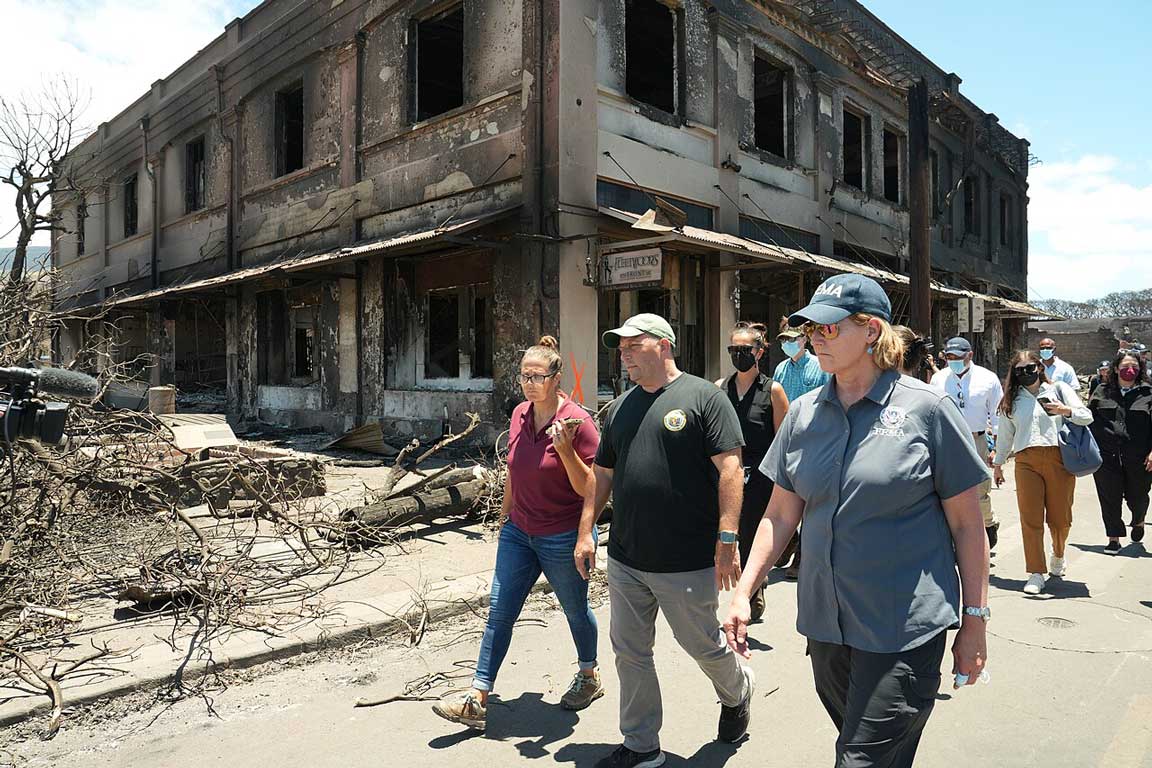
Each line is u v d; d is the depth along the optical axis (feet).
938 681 6.82
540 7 37.45
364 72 47.55
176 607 15.87
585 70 37.70
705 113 44.93
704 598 9.64
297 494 25.50
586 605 11.78
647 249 36.06
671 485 9.49
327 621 15.24
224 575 16.49
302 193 52.65
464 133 41.06
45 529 16.89
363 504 23.48
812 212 53.21
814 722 11.53
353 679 13.32
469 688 12.89
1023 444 18.65
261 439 46.83
